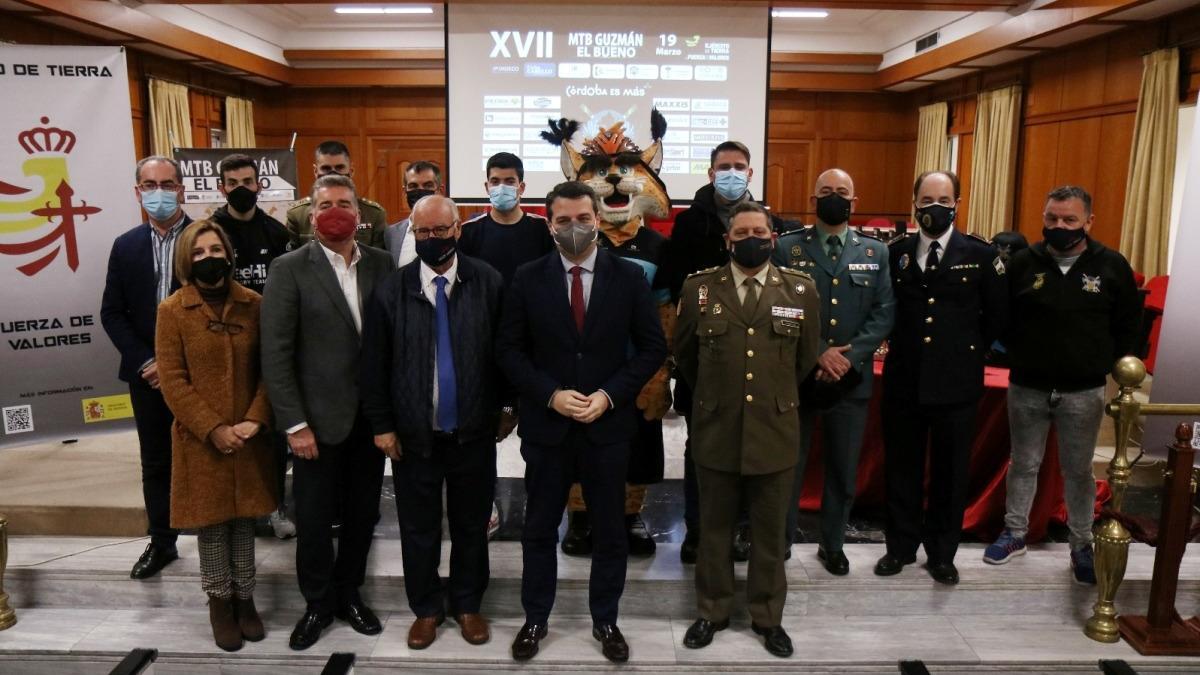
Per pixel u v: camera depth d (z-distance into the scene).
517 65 6.28
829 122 10.90
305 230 3.19
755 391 2.38
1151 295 5.07
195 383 2.40
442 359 2.40
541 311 2.36
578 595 2.76
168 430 2.79
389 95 10.70
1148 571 2.91
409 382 2.37
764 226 2.35
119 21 6.82
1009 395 2.87
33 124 3.13
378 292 2.40
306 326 2.41
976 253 2.64
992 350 3.47
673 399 2.89
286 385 2.38
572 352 2.36
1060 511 3.14
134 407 2.75
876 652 2.58
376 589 2.78
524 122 6.32
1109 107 6.96
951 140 9.83
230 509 2.46
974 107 9.23
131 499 3.18
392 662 2.49
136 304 2.76
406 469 2.44
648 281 2.57
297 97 10.71
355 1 7.07
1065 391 2.71
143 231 2.78
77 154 3.20
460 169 6.39
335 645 2.57
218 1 7.02
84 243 3.24
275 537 3.05
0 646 2.60
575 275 2.39
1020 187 8.41
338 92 10.70
